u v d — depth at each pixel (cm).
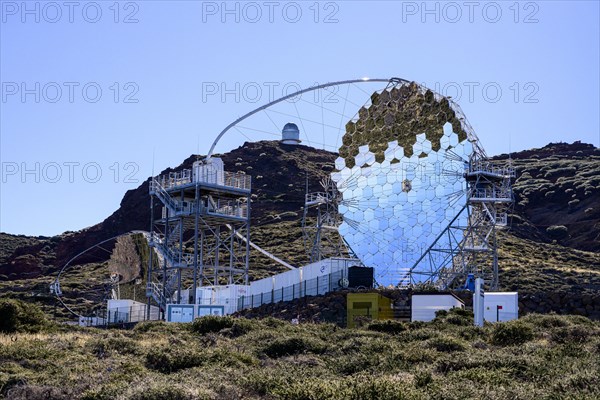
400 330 4553
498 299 5119
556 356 3092
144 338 4406
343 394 2398
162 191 7381
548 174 16075
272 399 2562
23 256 14688
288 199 14488
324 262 6228
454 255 6500
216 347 3884
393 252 6581
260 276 9812
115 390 2628
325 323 5175
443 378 2659
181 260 7125
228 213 7412
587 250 12962
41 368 3306
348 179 7056
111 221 15488
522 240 12788
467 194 6544
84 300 9794
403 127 6894
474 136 6788
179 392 2511
